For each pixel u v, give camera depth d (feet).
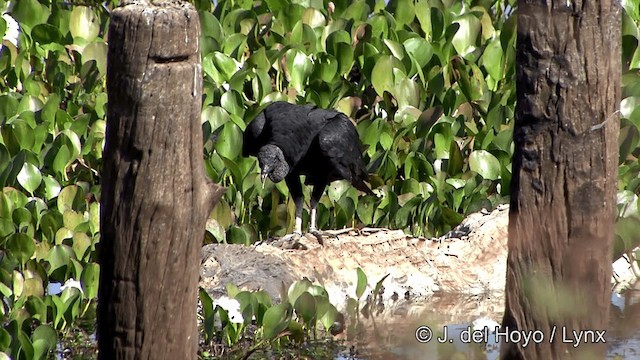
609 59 21.59
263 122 42.60
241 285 36.91
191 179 21.62
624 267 39.09
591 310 22.30
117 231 21.45
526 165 22.11
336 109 47.73
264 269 37.73
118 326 21.86
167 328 21.90
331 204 44.80
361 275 35.06
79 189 41.39
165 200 21.31
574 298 22.12
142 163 21.20
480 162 44.24
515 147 22.44
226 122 44.68
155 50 20.93
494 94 49.90
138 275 21.57
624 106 46.55
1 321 33.37
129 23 20.93
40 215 40.63
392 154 45.11
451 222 42.39
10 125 44.88
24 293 34.24
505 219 41.52
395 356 30.91
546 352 22.49
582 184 21.80
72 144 45.27
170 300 21.81
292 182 42.42
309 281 34.37
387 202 43.06
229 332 32.48
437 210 42.73
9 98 48.75
